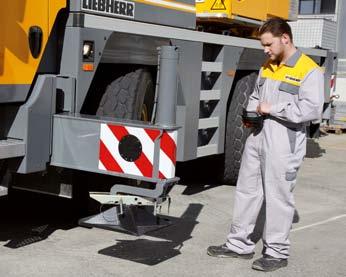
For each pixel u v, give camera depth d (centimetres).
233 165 742
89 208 519
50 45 463
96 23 475
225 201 693
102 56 493
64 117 450
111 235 538
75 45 462
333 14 1666
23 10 430
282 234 472
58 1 455
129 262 474
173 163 421
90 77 477
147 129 419
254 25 792
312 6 1741
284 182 460
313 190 789
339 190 798
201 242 537
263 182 471
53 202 622
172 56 424
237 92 732
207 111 676
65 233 535
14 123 439
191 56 614
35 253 480
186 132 618
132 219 425
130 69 543
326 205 710
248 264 485
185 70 605
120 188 429
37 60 444
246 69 736
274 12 834
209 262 485
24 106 436
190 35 609
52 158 457
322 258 511
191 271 462
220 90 679
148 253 499
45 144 450
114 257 483
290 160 458
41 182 487
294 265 489
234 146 731
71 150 450
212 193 729
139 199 423
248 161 480
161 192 415
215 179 768
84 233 537
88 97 531
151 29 543
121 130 428
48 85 448
